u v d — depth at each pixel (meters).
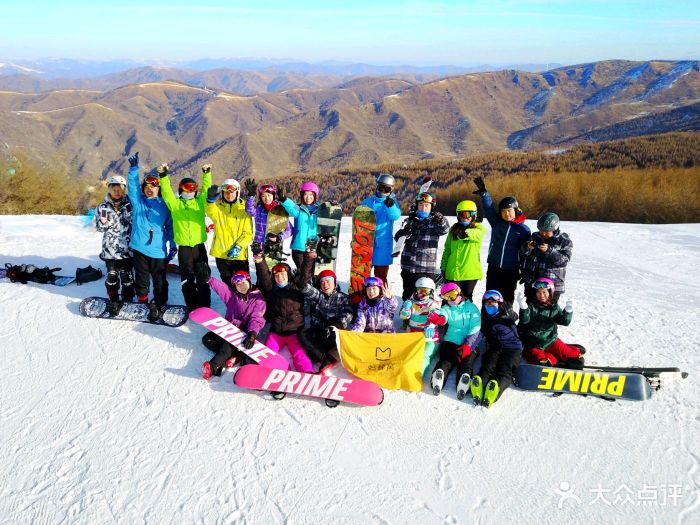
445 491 4.14
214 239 6.46
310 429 4.78
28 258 8.95
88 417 4.94
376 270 6.89
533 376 5.34
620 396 5.18
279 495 4.08
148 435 4.71
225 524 3.84
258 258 5.74
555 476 4.30
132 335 6.23
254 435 4.70
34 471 4.33
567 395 5.27
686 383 5.51
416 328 5.90
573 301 8.02
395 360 5.37
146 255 6.41
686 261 11.27
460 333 5.64
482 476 4.29
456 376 5.45
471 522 3.86
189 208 6.23
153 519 3.88
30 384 5.42
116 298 6.67
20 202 19.19
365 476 4.27
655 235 14.12
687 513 3.94
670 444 4.63
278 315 5.80
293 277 6.03
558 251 5.83
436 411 5.04
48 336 6.25
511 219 6.18
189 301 6.45
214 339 5.84
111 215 6.35
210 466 4.36
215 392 5.26
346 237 12.38
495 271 6.45
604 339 6.57
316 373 5.43
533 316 5.57
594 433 4.77
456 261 6.30
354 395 5.00
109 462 4.41
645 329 6.91
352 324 5.76
